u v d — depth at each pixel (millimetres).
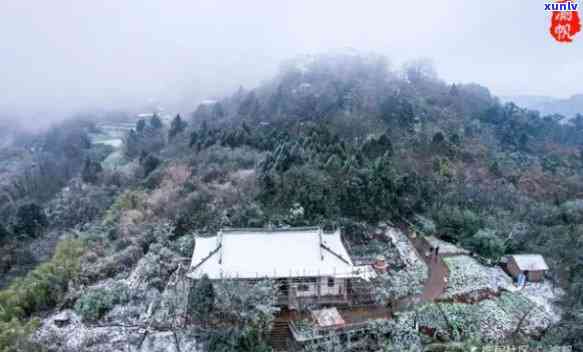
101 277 40500
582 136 117375
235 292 33125
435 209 53750
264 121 89750
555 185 66062
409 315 34500
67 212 62344
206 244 40688
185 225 48375
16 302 35469
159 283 38438
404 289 38188
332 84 106562
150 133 106125
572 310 37250
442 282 40594
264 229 40281
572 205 54844
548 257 46156
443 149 69000
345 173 53656
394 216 53188
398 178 55406
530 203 58219
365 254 44719
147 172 71625
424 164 63594
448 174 61719
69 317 34531
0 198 76500
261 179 52688
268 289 34000
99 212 60906
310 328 32875
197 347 31422
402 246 47062
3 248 49875
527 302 39000
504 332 35250
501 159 73812
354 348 32312
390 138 70125
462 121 92500
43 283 37250
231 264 37125
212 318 32906
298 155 57375
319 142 64625
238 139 73500
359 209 51344
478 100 116438
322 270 36719
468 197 57000
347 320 34094
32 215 57375
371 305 36562
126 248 44438
